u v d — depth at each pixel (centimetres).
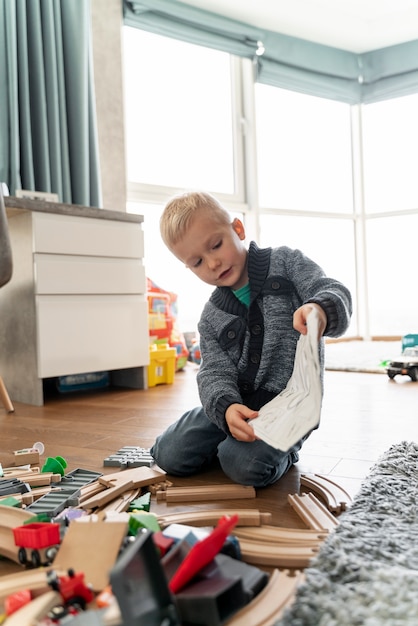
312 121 383
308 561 62
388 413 153
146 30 294
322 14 336
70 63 237
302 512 79
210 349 105
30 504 84
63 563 60
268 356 102
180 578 51
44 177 229
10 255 161
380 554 62
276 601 53
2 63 219
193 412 108
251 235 356
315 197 387
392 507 76
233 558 63
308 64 358
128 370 227
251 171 352
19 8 222
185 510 85
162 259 313
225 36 324
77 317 200
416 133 379
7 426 156
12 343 202
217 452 105
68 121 239
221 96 346
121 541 60
